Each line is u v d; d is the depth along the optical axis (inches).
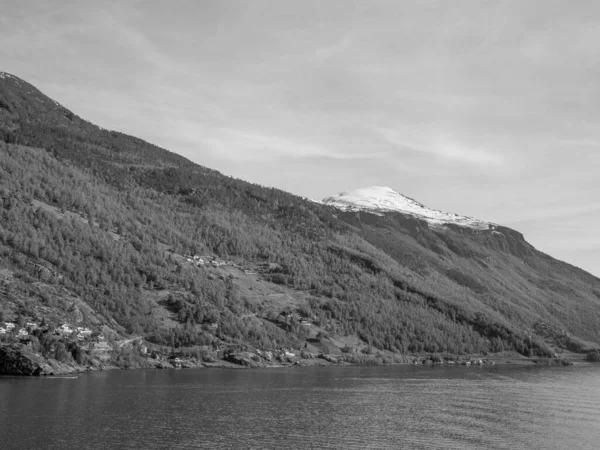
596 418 5920.3
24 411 5408.5
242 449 4463.6
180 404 6122.1
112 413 5497.1
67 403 5836.6
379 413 6038.4
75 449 4303.6
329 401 6732.3
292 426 5280.5
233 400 6550.2
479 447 4672.7
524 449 4628.4
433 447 4650.6
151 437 4697.3
